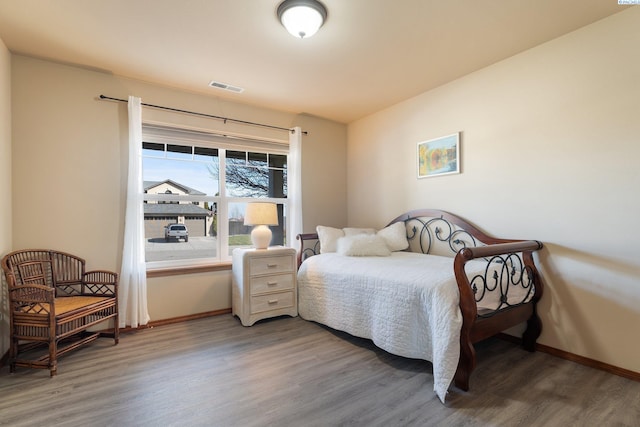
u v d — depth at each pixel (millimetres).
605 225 2107
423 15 2012
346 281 2645
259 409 1677
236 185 3592
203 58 2561
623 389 1870
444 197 3127
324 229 3619
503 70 2633
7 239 2336
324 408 1687
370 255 3109
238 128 3510
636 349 1980
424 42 2342
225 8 1932
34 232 2510
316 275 2994
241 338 2658
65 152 2635
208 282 3250
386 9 1943
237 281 3141
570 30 2223
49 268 2521
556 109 2332
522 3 1911
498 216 2686
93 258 2729
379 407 1696
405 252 3359
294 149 3814
